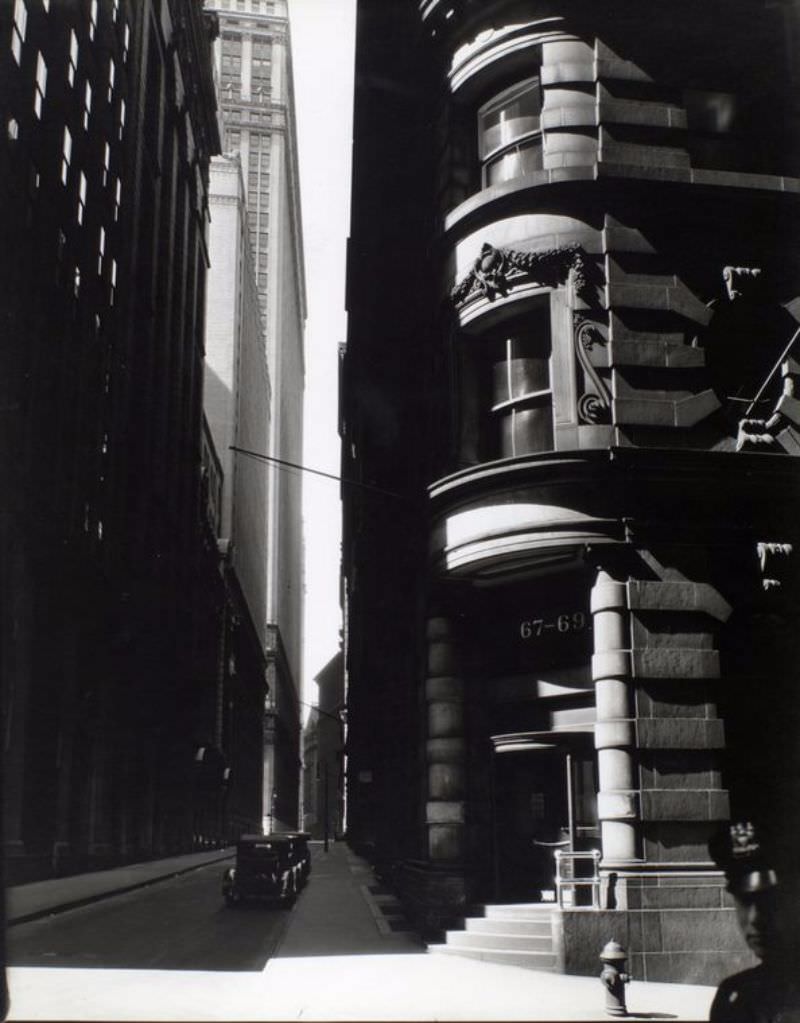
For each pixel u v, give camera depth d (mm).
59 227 36719
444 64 21141
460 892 18500
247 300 124812
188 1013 11695
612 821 16000
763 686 16859
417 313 23484
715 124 19359
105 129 43625
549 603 18609
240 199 117000
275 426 169500
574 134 18984
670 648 16609
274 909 27188
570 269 18219
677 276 18328
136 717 53594
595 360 17938
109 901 30016
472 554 18031
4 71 30297
